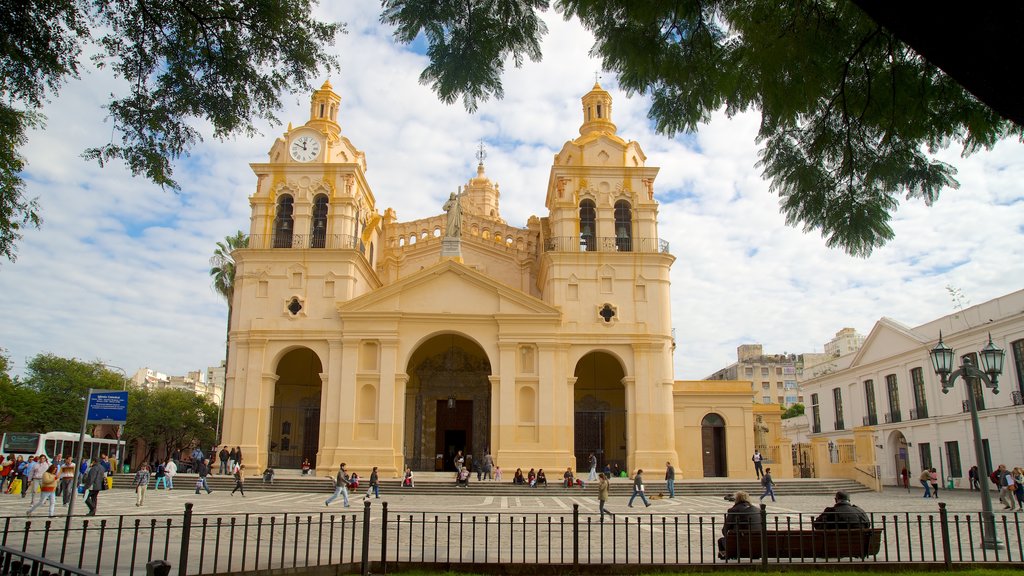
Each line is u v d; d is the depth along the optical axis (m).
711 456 43.66
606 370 44.41
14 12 8.70
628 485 33.31
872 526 12.22
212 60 9.58
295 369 43.59
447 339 44.69
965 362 15.37
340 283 39.41
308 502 27.06
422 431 43.53
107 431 59.25
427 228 48.25
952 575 11.03
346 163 41.31
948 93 7.32
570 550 14.21
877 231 8.34
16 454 37.62
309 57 9.85
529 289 46.53
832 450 46.00
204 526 9.96
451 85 7.57
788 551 12.23
